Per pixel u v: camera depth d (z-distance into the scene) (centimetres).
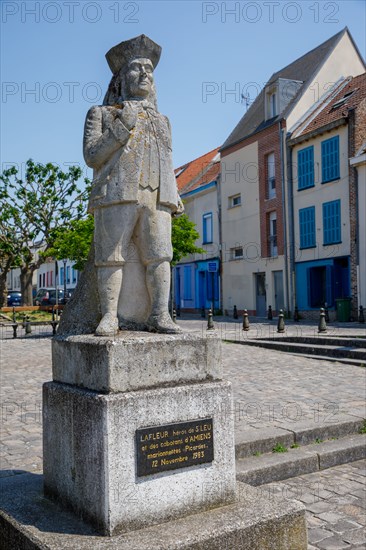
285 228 2994
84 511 388
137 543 355
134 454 377
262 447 652
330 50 3152
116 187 425
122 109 434
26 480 484
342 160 2650
